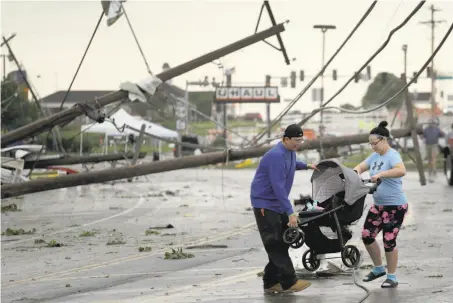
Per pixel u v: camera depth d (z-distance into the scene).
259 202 14.20
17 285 17.23
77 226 30.30
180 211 36.00
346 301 13.41
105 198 45.94
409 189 45.66
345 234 15.18
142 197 46.41
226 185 57.94
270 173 13.99
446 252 19.72
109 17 33.28
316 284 15.30
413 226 26.03
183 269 18.66
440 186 48.34
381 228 14.93
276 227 14.16
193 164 30.59
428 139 55.25
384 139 15.01
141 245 23.78
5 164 36.19
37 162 38.91
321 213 14.67
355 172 14.68
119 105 33.31
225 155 31.45
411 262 18.02
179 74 33.91
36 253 22.59
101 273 18.59
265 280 14.76
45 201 44.25
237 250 21.88
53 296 15.66
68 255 22.02
